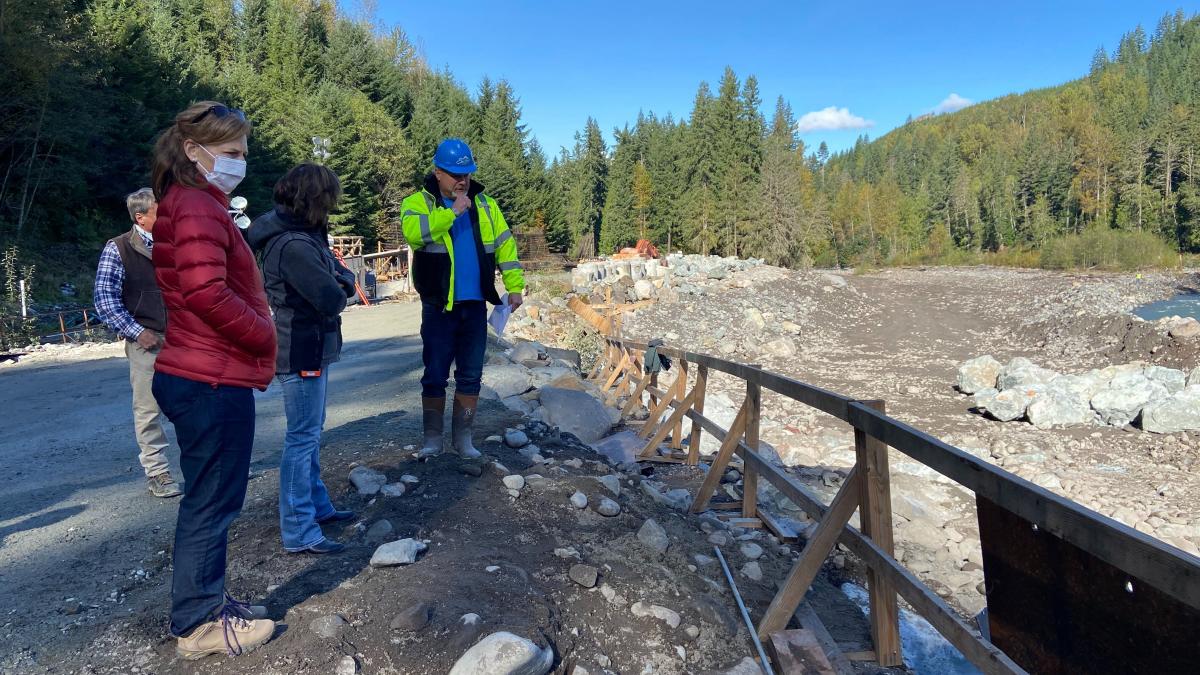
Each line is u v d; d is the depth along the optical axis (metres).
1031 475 10.09
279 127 48.53
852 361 23.11
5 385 10.41
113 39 38.22
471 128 71.19
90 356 13.48
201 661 2.81
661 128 90.94
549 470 5.37
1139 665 1.79
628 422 9.71
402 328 17.72
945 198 114.31
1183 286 48.34
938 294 45.25
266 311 2.82
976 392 15.12
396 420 7.06
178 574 2.74
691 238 72.75
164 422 7.49
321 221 3.63
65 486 5.27
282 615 3.12
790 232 68.88
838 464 9.51
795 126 98.12
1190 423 12.11
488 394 8.37
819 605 4.32
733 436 5.55
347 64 65.75
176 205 2.51
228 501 2.75
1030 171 103.88
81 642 2.97
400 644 2.99
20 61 27.78
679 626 3.55
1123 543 1.75
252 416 2.74
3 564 3.80
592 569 3.78
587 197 82.56
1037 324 27.06
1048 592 2.13
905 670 3.66
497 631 3.08
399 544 3.65
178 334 2.61
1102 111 124.00
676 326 26.69
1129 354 20.02
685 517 5.25
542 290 26.36
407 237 4.66
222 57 62.16
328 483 4.79
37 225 30.67
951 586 5.55
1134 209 84.50
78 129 30.52
